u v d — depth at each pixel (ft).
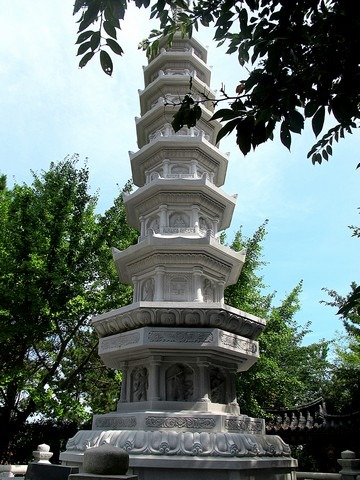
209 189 49.03
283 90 18.81
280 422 66.95
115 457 25.17
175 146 52.24
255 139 18.81
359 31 18.53
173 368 41.06
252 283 74.13
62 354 70.54
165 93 57.36
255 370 66.69
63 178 73.97
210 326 40.01
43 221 69.00
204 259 45.37
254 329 43.32
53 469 29.78
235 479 32.99
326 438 62.23
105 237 73.46
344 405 75.41
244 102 19.43
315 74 18.86
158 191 49.14
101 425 40.63
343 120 18.90
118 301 68.80
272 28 20.10
